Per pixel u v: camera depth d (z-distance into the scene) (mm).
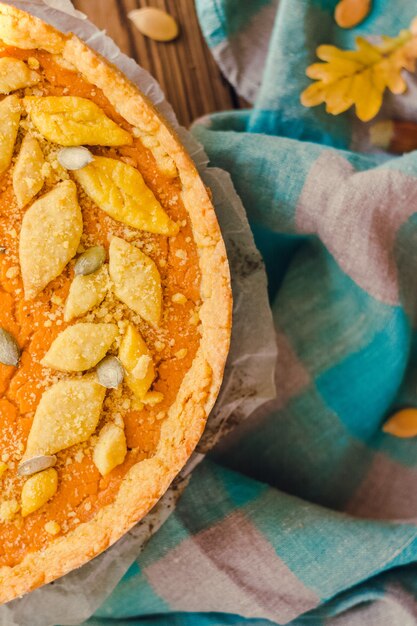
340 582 521
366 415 554
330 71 529
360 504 563
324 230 518
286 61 528
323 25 524
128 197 478
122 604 528
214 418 524
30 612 510
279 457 562
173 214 485
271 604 526
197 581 522
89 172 474
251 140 518
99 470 481
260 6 533
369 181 505
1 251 473
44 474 476
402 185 502
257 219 527
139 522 515
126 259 478
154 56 566
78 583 513
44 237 470
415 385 559
